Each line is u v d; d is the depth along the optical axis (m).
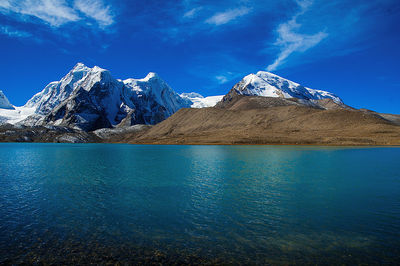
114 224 16.05
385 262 11.57
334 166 40.88
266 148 92.50
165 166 42.16
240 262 11.64
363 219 16.69
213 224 15.95
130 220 16.69
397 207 19.05
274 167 40.22
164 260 11.83
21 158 60.19
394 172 34.59
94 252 12.56
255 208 18.91
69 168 40.44
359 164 43.84
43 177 31.89
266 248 12.93
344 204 19.84
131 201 20.95
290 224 15.89
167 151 83.12
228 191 24.02
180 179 29.97
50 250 12.77
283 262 11.62
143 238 14.07
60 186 26.55
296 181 28.61
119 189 25.11
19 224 16.03
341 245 13.20
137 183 27.88
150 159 55.00
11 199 21.56
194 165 43.28
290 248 12.91
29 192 24.02
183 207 19.27
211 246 13.16
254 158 55.12
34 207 19.44
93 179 30.31
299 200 20.95
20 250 12.77
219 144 128.50
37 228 15.41
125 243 13.50
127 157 61.16
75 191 24.33
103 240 13.84
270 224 15.92
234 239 13.91
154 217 17.20
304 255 12.23
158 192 23.77
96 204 20.17
